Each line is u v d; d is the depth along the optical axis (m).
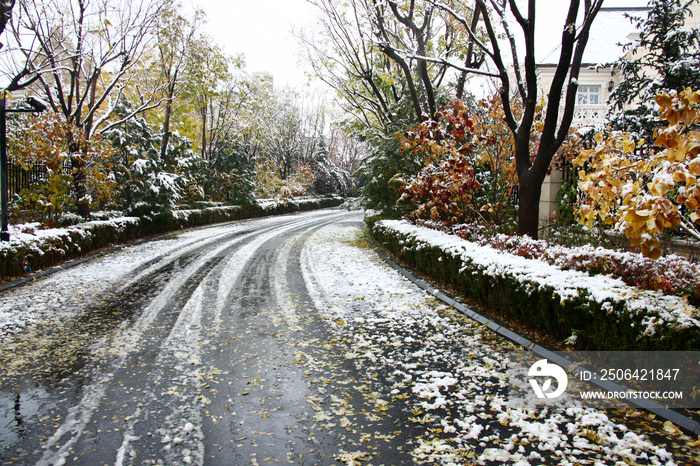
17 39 10.86
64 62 15.73
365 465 2.65
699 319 3.13
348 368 4.21
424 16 12.76
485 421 3.15
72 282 8.17
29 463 2.71
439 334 5.14
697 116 3.31
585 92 20.81
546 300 4.46
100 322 5.71
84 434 3.05
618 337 3.56
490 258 5.78
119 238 13.73
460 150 9.50
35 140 11.33
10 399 3.59
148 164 16.39
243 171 27.05
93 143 13.22
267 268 9.81
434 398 3.54
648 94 8.27
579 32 6.62
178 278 8.66
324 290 7.61
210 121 28.05
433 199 9.55
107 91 14.13
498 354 4.47
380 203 14.47
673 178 3.25
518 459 2.67
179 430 3.10
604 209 4.45
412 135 10.71
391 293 7.30
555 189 8.69
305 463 2.69
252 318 5.93
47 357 4.51
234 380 3.95
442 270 7.41
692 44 8.03
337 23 14.38
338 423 3.18
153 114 22.12
